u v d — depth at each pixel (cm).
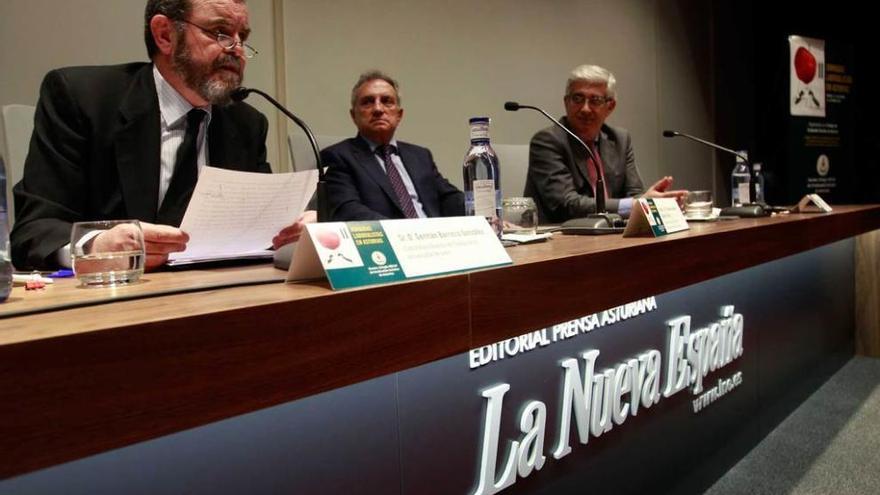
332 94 248
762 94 497
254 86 228
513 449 88
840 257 246
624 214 185
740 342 156
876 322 263
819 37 484
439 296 62
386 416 72
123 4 200
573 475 101
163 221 118
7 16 180
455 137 291
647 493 121
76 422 38
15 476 36
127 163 115
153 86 121
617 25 374
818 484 148
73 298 58
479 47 299
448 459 80
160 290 60
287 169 237
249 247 91
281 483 62
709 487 146
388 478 73
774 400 184
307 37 240
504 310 70
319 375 52
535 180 223
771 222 150
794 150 446
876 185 499
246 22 123
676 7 420
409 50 272
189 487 55
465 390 82
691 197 172
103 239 71
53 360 37
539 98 329
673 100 420
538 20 326
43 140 113
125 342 40
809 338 213
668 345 125
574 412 100
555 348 96
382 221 64
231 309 46
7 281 58
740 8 480
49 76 119
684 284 107
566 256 81
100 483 50
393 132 209
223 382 45
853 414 196
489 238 74
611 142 242
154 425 42
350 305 54
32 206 106
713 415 146
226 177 82
